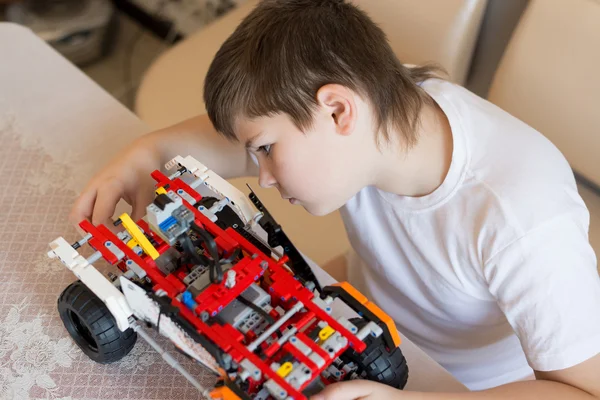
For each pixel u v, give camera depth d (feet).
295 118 2.70
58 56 4.32
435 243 3.26
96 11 7.95
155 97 5.35
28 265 3.23
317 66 2.69
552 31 3.89
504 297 2.97
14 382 2.85
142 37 8.39
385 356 2.61
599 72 3.78
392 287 3.87
